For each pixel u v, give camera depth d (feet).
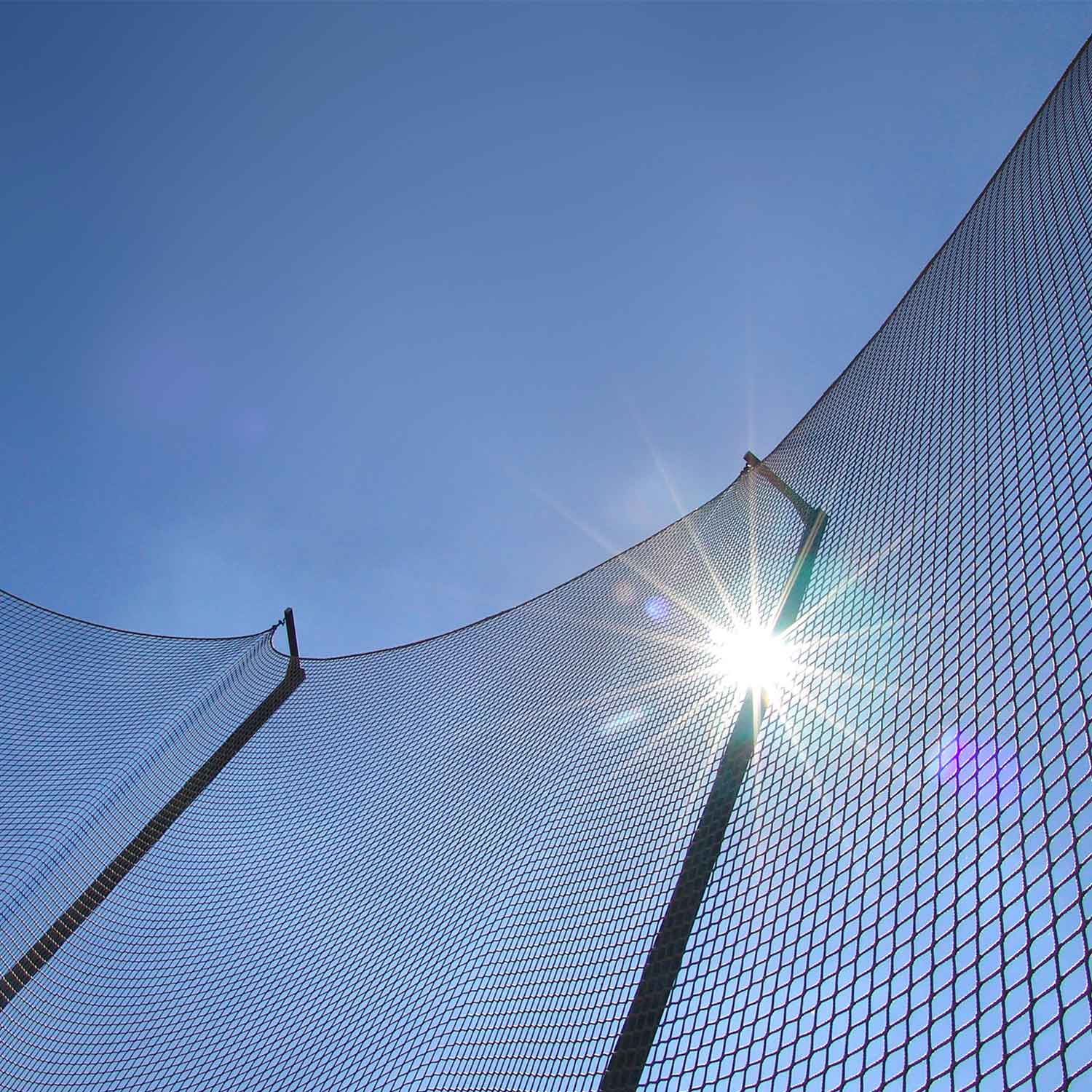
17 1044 128.88
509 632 220.43
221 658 238.27
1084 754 47.42
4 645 199.62
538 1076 78.23
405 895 149.28
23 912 152.87
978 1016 40.52
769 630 114.83
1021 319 107.45
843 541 118.62
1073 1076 32.99
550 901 114.32
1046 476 77.36
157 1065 127.44
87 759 188.65
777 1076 51.16
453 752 187.93
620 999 79.10
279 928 159.12
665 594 173.88
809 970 57.88
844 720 81.00
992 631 68.03
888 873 57.93
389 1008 117.19
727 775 92.99
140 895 168.96
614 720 149.18
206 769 207.31
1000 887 46.24
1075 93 131.13
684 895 82.07
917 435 118.01
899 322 157.38
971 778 57.06
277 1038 124.88
